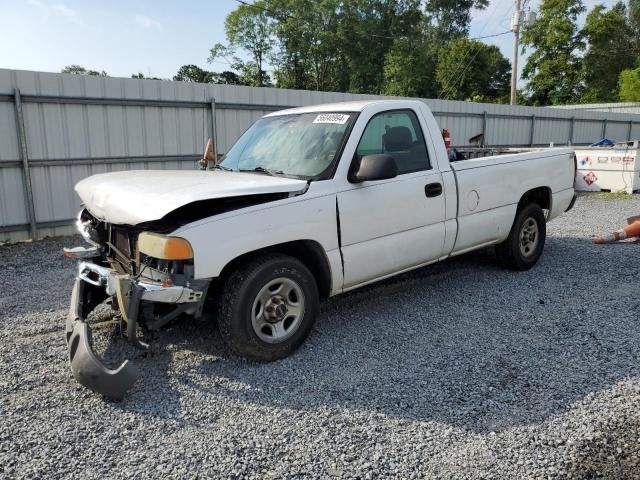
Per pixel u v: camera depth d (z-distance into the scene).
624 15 56.53
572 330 4.26
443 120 15.98
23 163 8.59
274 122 4.95
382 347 4.01
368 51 47.88
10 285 5.92
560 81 46.31
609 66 47.81
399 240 4.42
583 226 8.98
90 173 9.38
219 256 3.38
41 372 3.66
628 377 3.45
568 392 3.28
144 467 2.61
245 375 3.57
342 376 3.55
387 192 4.28
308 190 3.84
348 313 4.75
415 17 47.78
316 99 12.29
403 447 2.75
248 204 3.60
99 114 9.30
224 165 4.83
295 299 3.87
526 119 18.58
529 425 2.93
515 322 4.47
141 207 3.31
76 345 3.38
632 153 13.45
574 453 2.67
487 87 50.72
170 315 3.44
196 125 10.54
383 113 4.45
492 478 2.50
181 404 3.21
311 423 2.99
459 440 2.80
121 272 3.88
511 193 5.55
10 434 2.91
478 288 5.41
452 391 3.32
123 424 3.00
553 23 44.91
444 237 4.81
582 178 14.52
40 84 8.57
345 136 4.16
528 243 6.00
